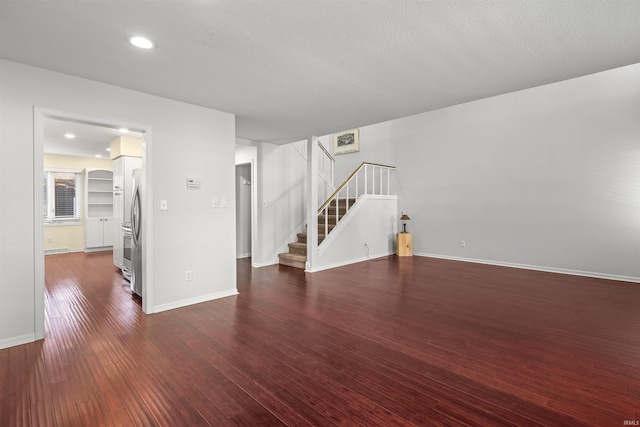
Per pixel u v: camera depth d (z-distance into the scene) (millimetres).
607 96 4715
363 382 2045
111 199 7898
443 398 1871
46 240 7289
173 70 2660
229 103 3549
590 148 4879
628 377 2072
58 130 4938
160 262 3387
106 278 4926
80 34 2082
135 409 1776
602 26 1991
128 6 1767
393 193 7469
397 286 4398
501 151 5816
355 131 8156
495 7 1793
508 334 2771
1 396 1894
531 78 2842
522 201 5582
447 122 6543
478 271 5363
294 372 2166
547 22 1947
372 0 1723
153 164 3303
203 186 3717
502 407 1782
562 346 2529
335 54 2371
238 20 1916
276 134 5207
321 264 5531
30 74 2582
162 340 2670
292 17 1887
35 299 2646
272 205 6055
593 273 4895
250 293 4078
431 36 2117
